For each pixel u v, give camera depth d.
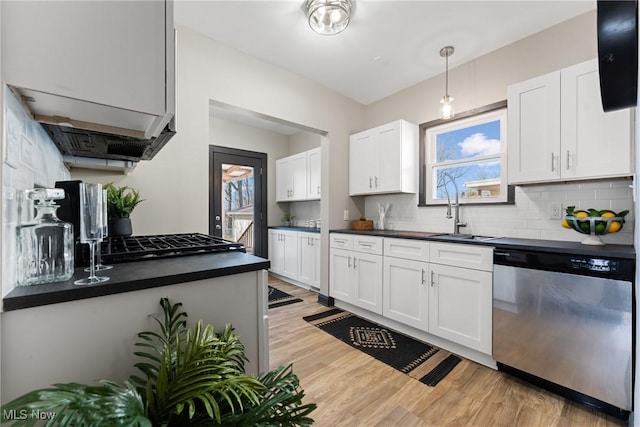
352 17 2.01
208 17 2.01
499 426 1.38
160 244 1.41
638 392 0.84
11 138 0.69
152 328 0.83
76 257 0.99
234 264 1.03
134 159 1.68
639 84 0.65
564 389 1.58
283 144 5.03
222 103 2.31
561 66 2.08
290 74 2.78
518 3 1.89
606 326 1.39
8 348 0.63
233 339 0.78
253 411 0.64
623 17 0.65
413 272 2.35
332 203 3.24
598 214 1.67
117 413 0.49
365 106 3.60
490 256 1.85
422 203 2.96
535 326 1.64
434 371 1.86
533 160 1.90
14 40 0.66
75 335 0.71
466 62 2.62
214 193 4.17
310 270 3.83
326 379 1.77
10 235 0.68
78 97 0.74
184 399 0.59
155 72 0.86
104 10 0.78
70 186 0.99
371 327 2.59
